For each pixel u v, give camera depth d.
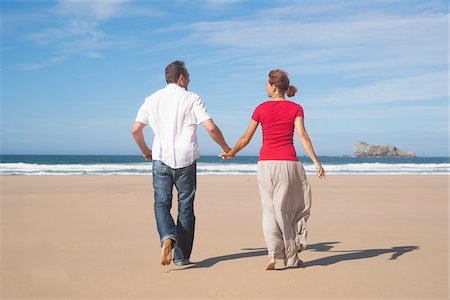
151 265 4.21
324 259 4.45
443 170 29.62
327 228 6.43
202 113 4.13
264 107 4.10
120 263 4.27
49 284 3.61
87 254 4.63
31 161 68.75
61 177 18.83
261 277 3.79
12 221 6.92
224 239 5.54
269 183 4.03
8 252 4.71
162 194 4.14
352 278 3.75
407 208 8.81
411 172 27.17
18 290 3.47
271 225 4.01
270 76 4.20
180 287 3.52
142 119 4.20
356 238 5.64
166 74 4.31
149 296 3.31
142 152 4.43
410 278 3.74
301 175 4.08
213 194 11.59
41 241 5.30
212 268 4.10
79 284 3.60
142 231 6.02
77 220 7.03
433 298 3.25
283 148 4.04
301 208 4.14
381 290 3.42
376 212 8.20
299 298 3.25
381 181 17.39
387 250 4.88
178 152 4.13
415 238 5.62
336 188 13.86
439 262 4.30
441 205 9.38
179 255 4.19
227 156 4.31
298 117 4.07
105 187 13.95
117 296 3.32
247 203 9.55
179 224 4.20
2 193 11.73
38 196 10.95
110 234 5.79
